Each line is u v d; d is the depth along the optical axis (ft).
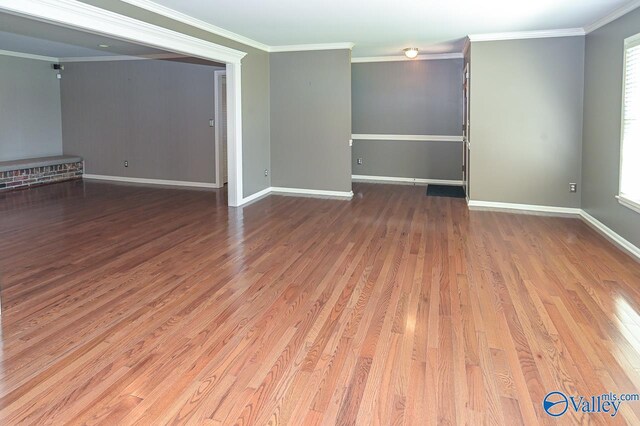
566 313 9.68
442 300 10.43
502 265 12.89
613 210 15.51
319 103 23.50
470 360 7.82
